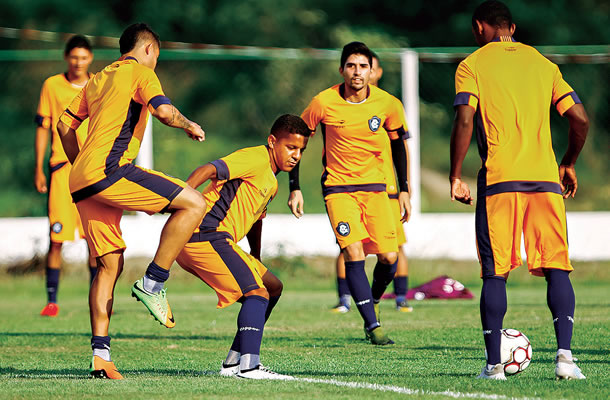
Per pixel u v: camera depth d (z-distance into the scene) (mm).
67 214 32656
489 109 16109
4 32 48938
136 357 20703
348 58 23453
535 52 16516
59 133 17562
